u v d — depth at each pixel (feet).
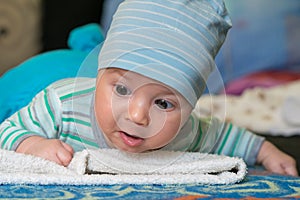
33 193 2.53
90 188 2.71
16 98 4.14
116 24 3.17
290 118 5.43
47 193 2.55
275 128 5.42
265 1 7.83
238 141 4.00
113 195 2.57
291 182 3.11
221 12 3.35
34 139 3.30
